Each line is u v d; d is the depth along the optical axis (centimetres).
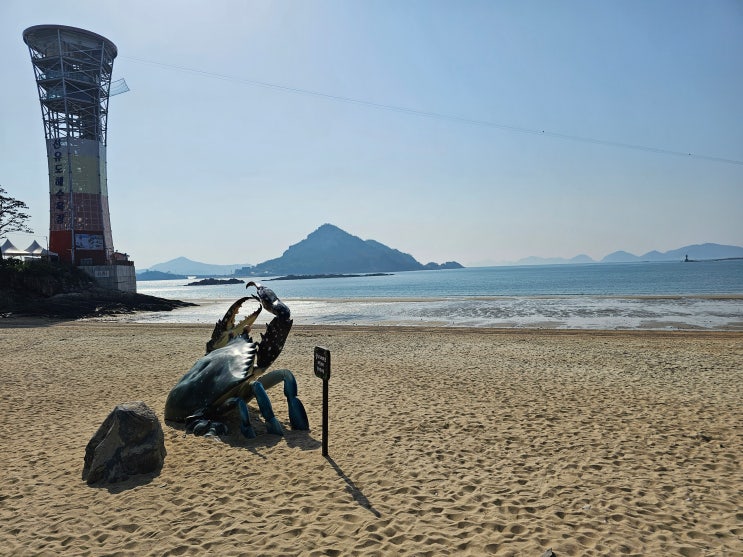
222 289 17388
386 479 704
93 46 6269
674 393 1193
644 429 917
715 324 3003
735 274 12550
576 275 16112
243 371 931
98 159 6334
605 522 576
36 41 6025
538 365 1600
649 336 2381
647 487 672
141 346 2189
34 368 1627
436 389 1261
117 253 6881
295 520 591
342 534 556
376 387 1290
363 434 903
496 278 15825
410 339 2373
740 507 612
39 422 1017
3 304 5056
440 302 5712
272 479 712
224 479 713
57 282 5538
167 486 692
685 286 7969
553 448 824
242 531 566
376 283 16325
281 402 1162
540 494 653
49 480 719
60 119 6191
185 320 4531
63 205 6141
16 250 6812
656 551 514
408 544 533
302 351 2002
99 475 711
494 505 623
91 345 2239
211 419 956
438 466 752
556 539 538
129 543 545
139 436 745
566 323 3259
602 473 721
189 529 574
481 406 1090
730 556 503
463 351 1941
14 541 553
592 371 1487
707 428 916
